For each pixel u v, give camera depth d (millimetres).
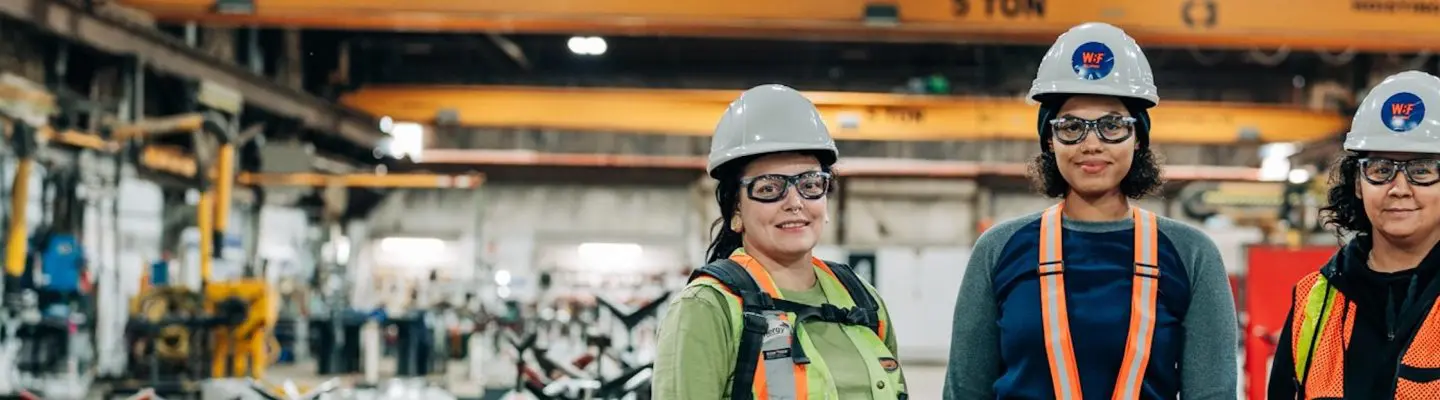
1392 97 2777
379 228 23891
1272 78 25031
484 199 24156
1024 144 22203
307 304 16672
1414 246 2779
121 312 12227
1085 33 2773
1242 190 20031
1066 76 2742
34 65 11938
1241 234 18953
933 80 22094
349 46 21109
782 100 2594
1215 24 10805
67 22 11203
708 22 10891
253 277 13203
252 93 15617
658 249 24156
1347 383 2803
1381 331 2781
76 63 12672
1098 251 2742
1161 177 2824
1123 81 2709
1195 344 2682
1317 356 2879
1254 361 7160
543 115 19719
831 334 2572
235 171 16031
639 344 15062
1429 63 20688
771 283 2537
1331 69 22203
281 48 18312
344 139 19828
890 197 22906
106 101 11984
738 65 25344
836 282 2709
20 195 10070
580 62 25188
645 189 24312
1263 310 7199
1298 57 23688
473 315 13820
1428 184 2721
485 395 11438
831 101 19766
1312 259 7176
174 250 15086
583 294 23172
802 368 2465
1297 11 10812
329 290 18781
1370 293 2803
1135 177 2781
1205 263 2711
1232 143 20578
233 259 16406
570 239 24172
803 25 10883
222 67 14672
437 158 22328
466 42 22125
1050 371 2701
